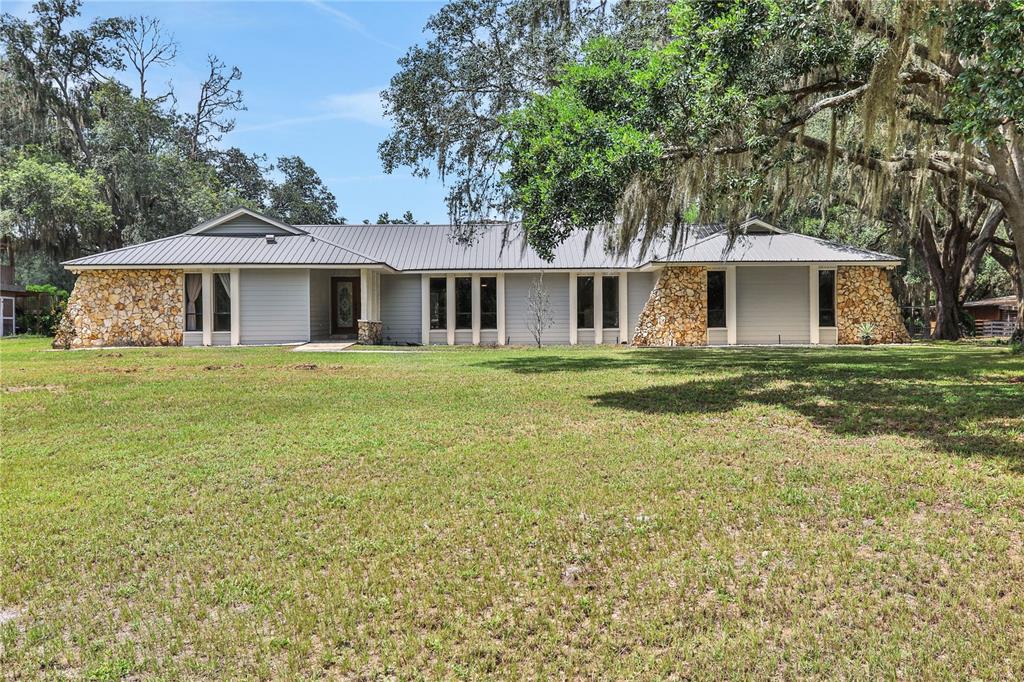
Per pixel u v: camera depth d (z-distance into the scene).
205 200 33.62
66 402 8.41
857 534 3.69
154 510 4.19
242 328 20.97
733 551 3.46
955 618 2.76
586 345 21.98
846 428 6.35
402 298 23.20
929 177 15.22
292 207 45.94
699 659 2.51
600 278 22.44
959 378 10.29
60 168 28.77
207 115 42.53
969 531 3.69
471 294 22.73
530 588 3.09
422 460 5.32
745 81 9.20
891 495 4.29
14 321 30.67
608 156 8.93
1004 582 3.07
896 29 9.48
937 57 9.28
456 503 4.27
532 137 10.08
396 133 17.56
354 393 9.16
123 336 20.84
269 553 3.52
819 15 8.73
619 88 9.66
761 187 11.31
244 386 10.00
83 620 2.83
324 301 22.88
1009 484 4.43
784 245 21.86
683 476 4.77
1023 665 2.43
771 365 13.10
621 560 3.39
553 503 4.24
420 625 2.79
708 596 3.00
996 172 13.57
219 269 20.78
